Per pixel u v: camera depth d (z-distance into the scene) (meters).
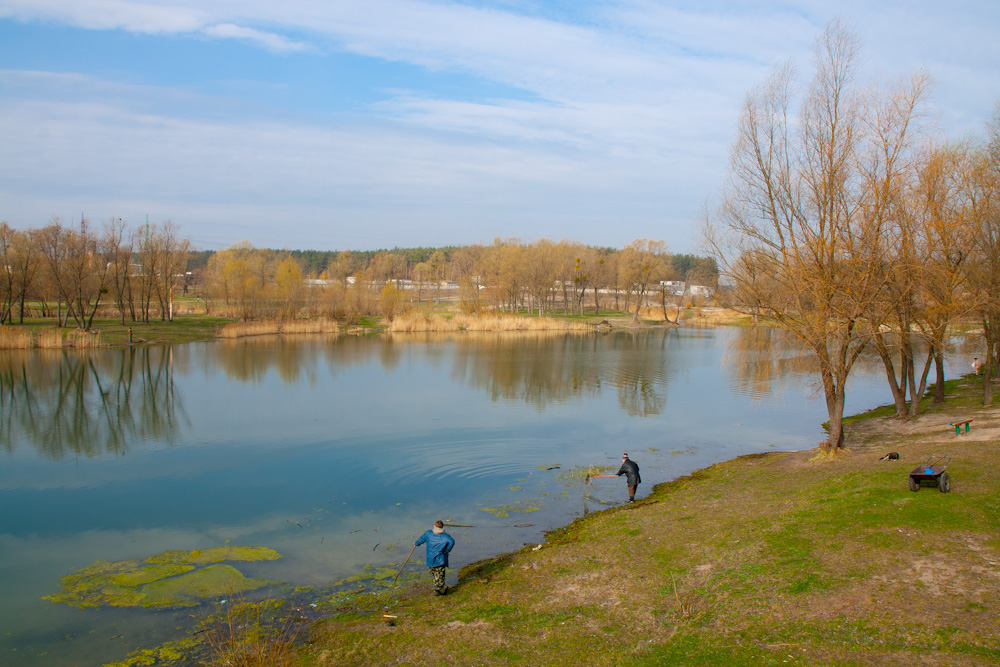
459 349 72.06
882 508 15.64
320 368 55.56
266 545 17.84
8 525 19.52
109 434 31.81
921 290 26.06
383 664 11.33
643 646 11.23
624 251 133.00
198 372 52.88
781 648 10.48
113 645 12.47
